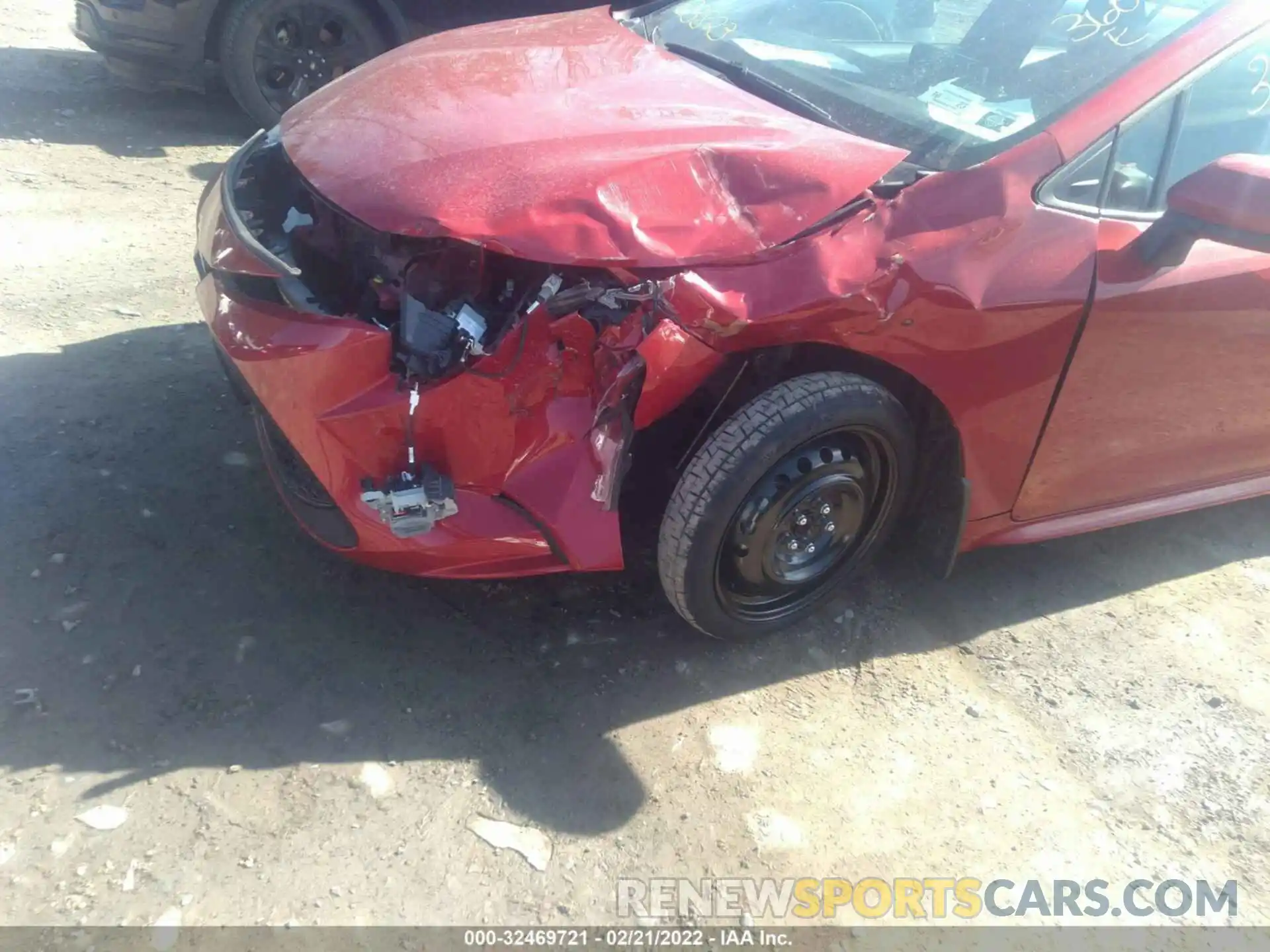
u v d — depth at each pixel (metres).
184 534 2.79
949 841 2.24
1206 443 2.94
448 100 2.49
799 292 2.11
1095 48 2.57
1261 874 2.26
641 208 2.11
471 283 2.23
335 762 2.22
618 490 2.21
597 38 2.96
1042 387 2.47
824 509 2.49
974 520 2.67
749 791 2.29
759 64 2.88
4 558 2.62
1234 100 2.60
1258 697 2.74
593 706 2.44
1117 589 3.09
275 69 5.37
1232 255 2.56
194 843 2.02
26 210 4.43
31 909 1.88
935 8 2.86
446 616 2.63
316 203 2.54
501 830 2.13
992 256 2.27
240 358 2.20
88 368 3.43
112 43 5.21
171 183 4.96
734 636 2.60
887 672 2.67
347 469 2.16
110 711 2.27
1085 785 2.42
